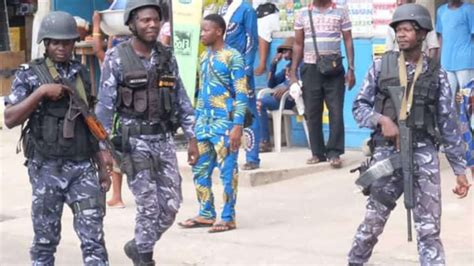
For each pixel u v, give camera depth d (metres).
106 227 11.64
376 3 15.34
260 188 13.68
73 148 8.05
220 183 13.82
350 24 14.21
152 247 8.90
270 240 10.79
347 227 11.25
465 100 12.20
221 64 10.87
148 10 8.53
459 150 8.16
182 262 10.12
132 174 8.69
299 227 11.35
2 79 21.53
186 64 14.83
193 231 11.28
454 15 14.75
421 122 7.96
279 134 15.70
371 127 8.17
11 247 11.08
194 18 14.76
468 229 10.84
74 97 8.02
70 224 11.93
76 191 8.13
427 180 8.04
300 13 14.45
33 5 22.44
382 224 8.33
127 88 8.62
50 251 8.35
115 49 8.68
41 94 7.82
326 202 12.63
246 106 10.90
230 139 10.88
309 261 9.88
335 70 14.12
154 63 8.65
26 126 8.15
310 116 14.45
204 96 11.04
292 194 13.23
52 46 8.02
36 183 8.15
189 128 8.98
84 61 18.17
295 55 14.70
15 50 22.55
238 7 14.02
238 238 10.91
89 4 20.06
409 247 10.11
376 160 8.17
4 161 16.36
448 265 9.45
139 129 8.66
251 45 14.00
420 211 8.09
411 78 8.03
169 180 8.81
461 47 14.73
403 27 7.95
